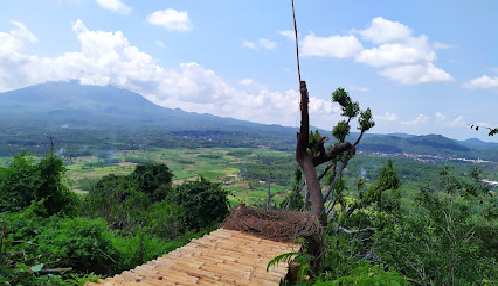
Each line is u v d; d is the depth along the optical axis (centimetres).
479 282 873
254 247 550
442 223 940
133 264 825
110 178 3059
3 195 860
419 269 934
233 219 669
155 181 3241
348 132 1667
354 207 1709
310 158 1214
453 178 995
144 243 912
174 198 2331
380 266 288
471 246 902
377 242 1055
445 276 918
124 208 1359
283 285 443
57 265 616
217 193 2295
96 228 748
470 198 945
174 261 476
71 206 1002
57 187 948
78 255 661
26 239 648
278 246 559
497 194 940
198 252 521
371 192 1655
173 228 1450
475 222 916
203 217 2238
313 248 608
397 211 1051
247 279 425
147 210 1362
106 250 746
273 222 632
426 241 966
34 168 913
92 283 387
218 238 593
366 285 273
